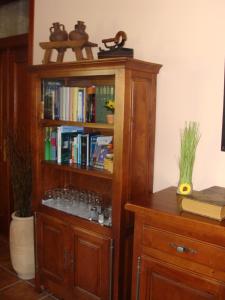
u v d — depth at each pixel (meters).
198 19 2.04
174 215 1.64
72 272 2.33
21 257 2.72
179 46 2.12
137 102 2.06
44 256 2.54
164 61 2.20
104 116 2.18
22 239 2.70
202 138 2.09
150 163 2.25
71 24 2.69
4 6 3.39
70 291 2.37
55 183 2.66
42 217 2.50
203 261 1.59
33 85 2.46
